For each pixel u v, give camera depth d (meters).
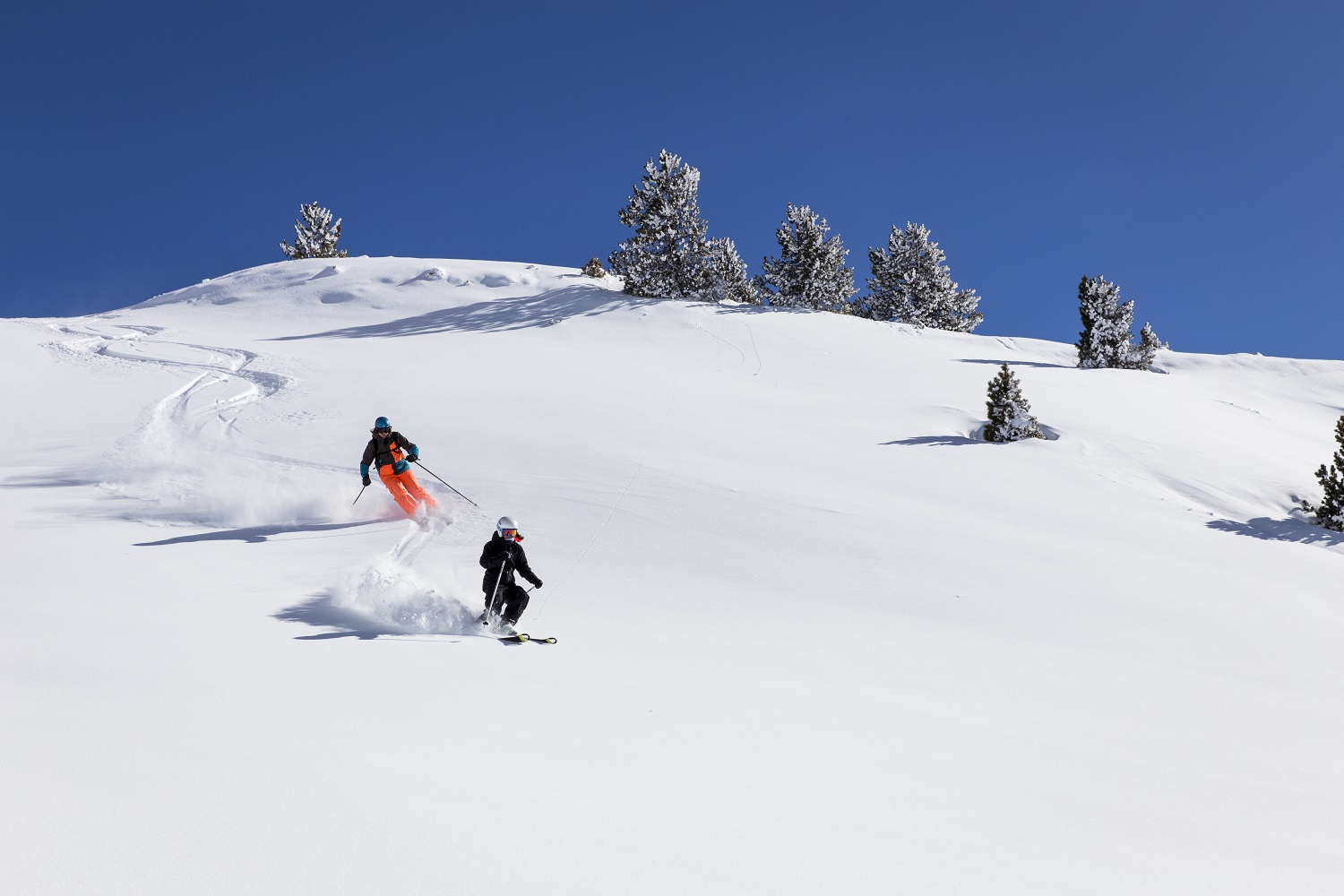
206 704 3.67
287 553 8.52
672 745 3.93
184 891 2.03
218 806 2.56
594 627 6.61
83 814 2.37
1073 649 7.38
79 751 2.86
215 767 2.88
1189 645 7.77
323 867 2.26
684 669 5.56
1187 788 4.19
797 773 3.73
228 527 9.53
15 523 8.95
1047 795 3.84
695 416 17.48
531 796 3.03
